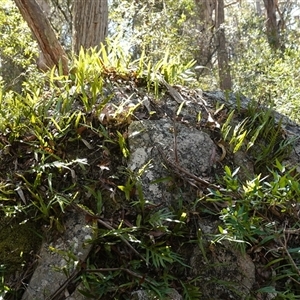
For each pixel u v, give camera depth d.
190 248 1.59
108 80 1.97
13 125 1.77
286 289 1.55
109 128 1.78
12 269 1.54
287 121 2.09
